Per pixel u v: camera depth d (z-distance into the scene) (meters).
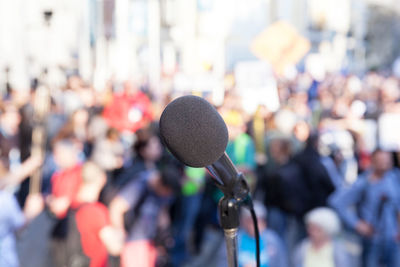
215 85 16.95
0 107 8.55
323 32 34.19
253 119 8.34
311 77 22.17
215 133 1.22
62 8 20.19
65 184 4.55
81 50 21.28
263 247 4.37
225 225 1.37
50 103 8.46
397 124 7.09
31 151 8.16
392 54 37.94
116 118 8.98
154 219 4.62
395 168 5.41
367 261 5.41
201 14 22.86
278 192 6.12
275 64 10.06
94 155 4.64
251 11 23.41
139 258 4.53
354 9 36.97
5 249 4.55
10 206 4.55
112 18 22.62
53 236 4.43
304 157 6.05
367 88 13.35
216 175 1.35
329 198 5.89
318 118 11.10
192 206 6.66
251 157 6.91
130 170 5.26
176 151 1.22
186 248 6.68
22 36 17.48
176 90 17.72
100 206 4.19
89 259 4.12
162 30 26.42
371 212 5.34
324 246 4.61
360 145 7.62
